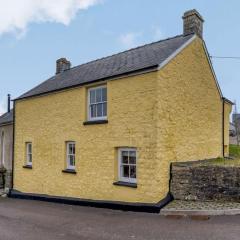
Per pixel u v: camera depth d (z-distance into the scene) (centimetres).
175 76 1239
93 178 1347
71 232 845
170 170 1177
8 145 2056
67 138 1497
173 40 1455
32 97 1734
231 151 2117
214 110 1571
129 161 1230
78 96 1448
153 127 1135
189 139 1318
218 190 1092
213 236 746
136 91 1198
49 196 1546
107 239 765
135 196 1167
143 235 782
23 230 890
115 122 1267
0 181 2019
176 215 986
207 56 1497
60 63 2102
